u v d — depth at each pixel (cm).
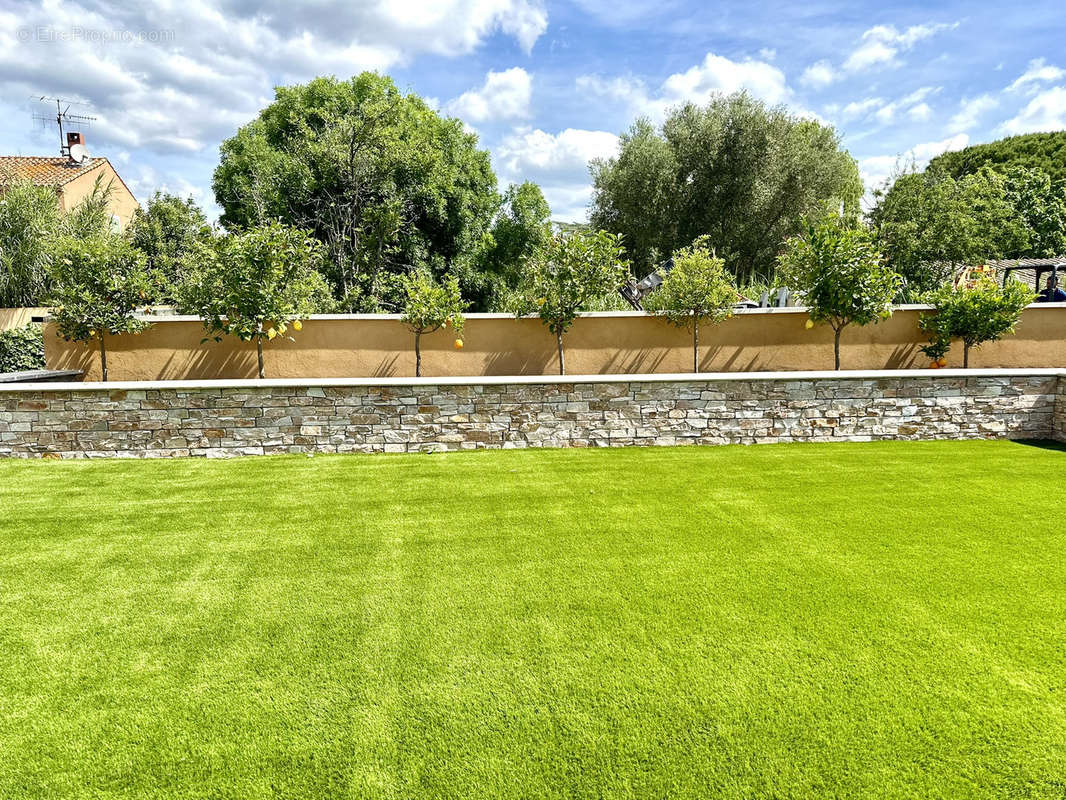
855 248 1029
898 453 735
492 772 248
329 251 1786
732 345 1191
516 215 2330
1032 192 3891
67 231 1542
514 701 289
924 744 259
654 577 413
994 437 810
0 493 596
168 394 735
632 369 1198
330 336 1166
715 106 2609
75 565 437
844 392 796
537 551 458
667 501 568
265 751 260
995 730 266
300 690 298
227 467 691
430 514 538
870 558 439
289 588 402
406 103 2081
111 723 276
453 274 2130
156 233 2064
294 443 755
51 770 249
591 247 1097
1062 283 2547
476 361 1189
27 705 288
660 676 305
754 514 532
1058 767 246
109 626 357
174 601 386
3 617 367
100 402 732
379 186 1847
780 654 322
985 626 347
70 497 585
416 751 259
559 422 778
